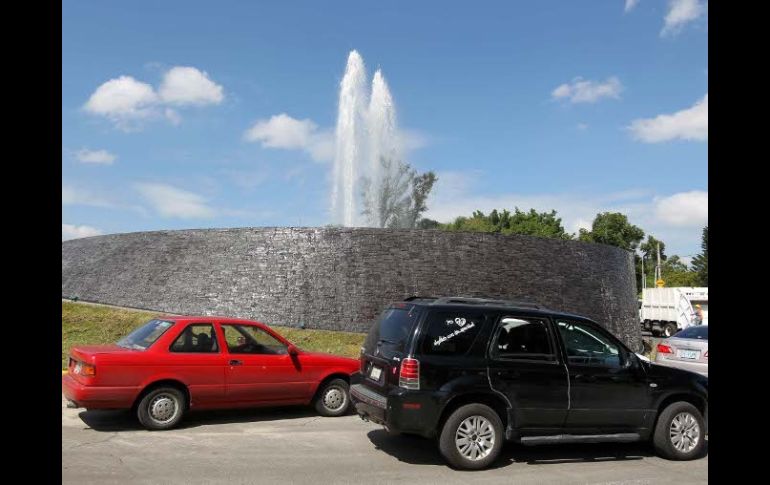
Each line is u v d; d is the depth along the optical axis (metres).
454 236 17.84
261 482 6.58
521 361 7.68
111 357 8.68
